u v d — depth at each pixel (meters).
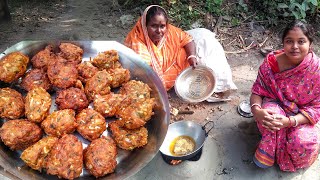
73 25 1.73
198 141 1.06
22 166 0.80
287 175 1.06
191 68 1.20
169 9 1.80
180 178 1.04
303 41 0.92
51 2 1.92
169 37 1.23
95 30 1.69
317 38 1.64
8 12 1.70
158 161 1.06
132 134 0.86
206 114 1.26
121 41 1.61
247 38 1.65
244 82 1.42
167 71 1.25
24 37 1.63
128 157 0.85
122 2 1.90
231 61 1.53
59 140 0.80
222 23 1.73
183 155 0.97
